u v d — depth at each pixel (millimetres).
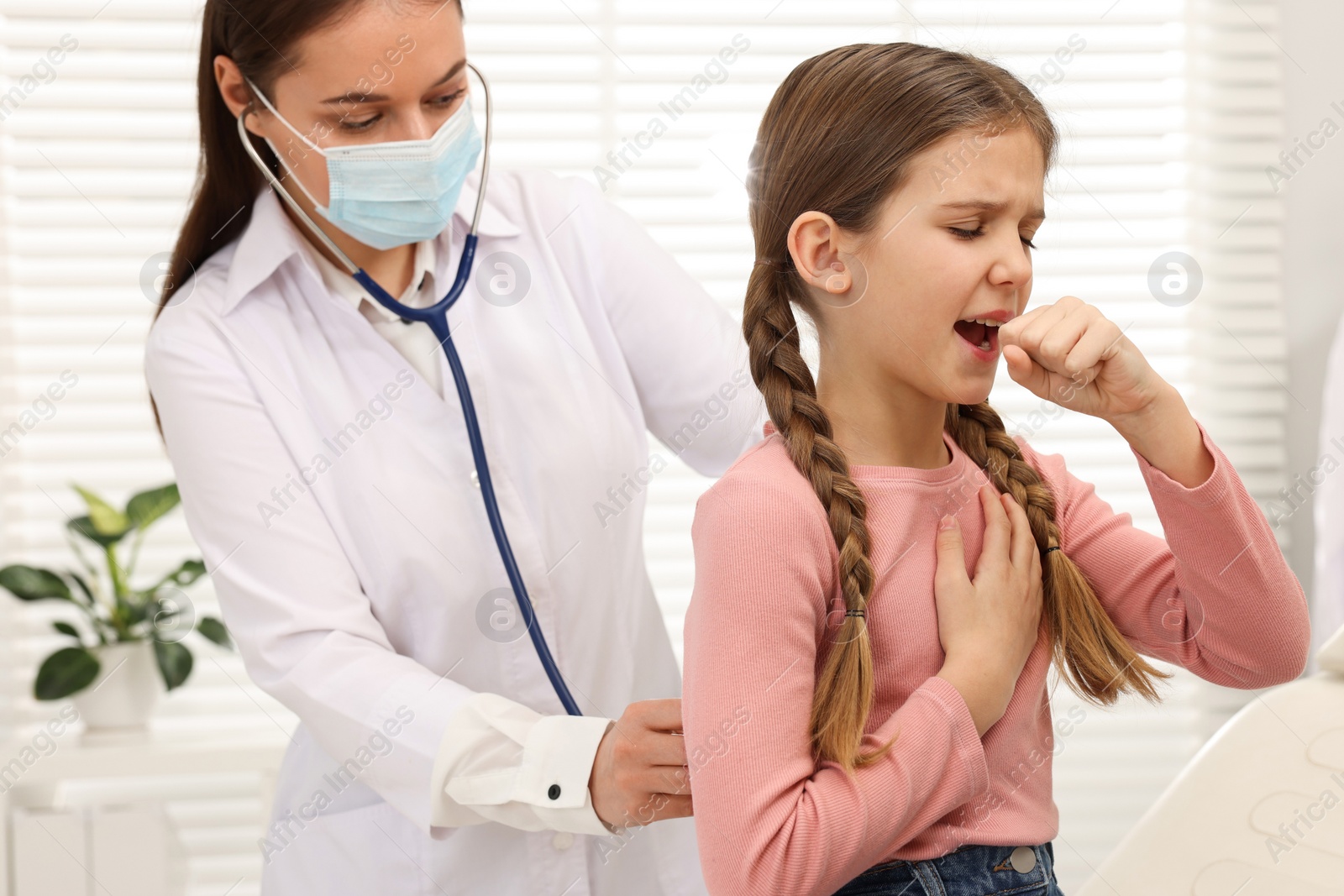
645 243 1190
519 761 890
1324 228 2199
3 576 1839
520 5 2162
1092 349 692
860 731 688
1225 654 788
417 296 1126
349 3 930
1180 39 2182
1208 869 748
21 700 2141
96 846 1907
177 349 1022
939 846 715
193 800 2201
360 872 1048
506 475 1062
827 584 730
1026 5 2174
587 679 1095
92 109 2094
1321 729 799
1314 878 705
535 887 1031
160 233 2137
